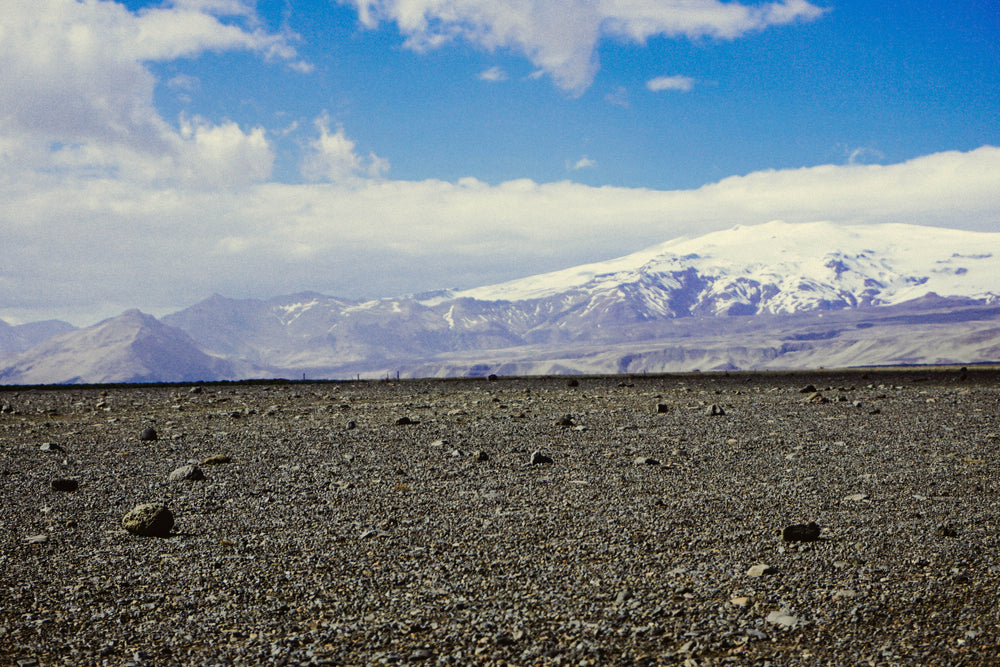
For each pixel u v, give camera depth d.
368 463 22.09
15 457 23.59
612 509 16.47
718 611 10.79
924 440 25.09
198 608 11.27
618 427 29.14
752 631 10.07
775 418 31.47
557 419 31.67
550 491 18.28
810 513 15.96
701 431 27.84
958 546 13.39
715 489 18.33
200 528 15.48
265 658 9.66
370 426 30.06
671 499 17.34
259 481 19.83
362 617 10.85
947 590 11.33
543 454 22.06
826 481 19.06
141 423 32.09
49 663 9.58
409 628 10.45
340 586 12.06
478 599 11.41
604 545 13.89
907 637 9.84
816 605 10.92
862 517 15.56
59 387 62.53
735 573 12.30
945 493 17.59
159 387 62.78
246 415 34.94
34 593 11.88
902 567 12.40
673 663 9.32
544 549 13.73
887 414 32.41
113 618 10.94
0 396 48.88
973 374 63.09
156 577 12.54
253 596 11.69
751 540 14.08
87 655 9.80
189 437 27.61
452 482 19.44
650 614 10.73
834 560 12.82
